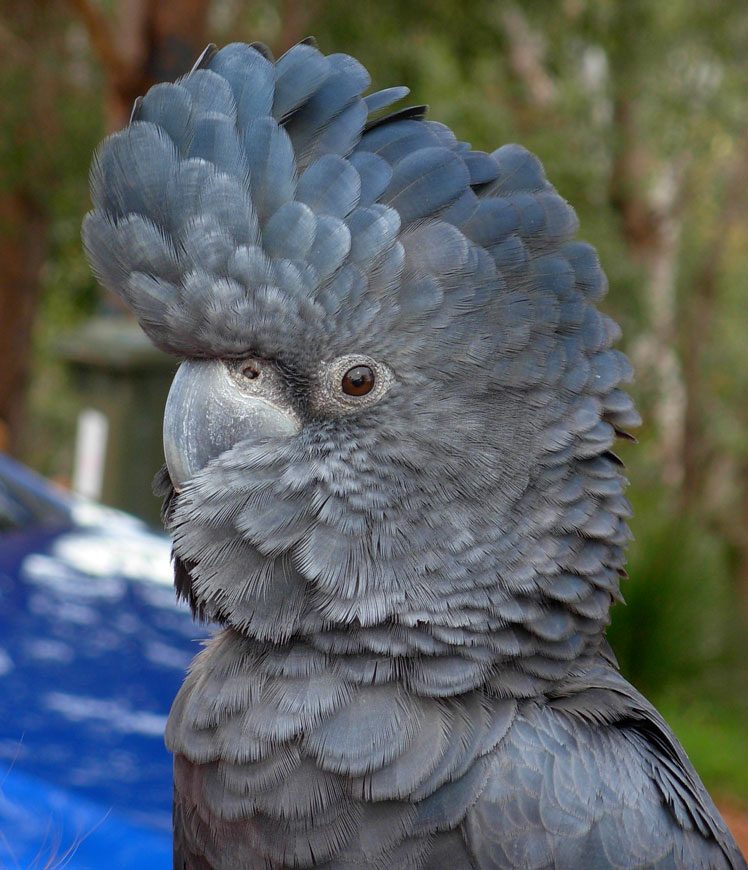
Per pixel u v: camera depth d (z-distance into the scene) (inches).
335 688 29.8
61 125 66.7
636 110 101.3
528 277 30.3
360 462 30.0
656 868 29.9
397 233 30.0
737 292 131.7
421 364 30.0
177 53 64.6
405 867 29.5
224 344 30.4
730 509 125.3
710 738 69.7
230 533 30.2
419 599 29.8
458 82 82.4
